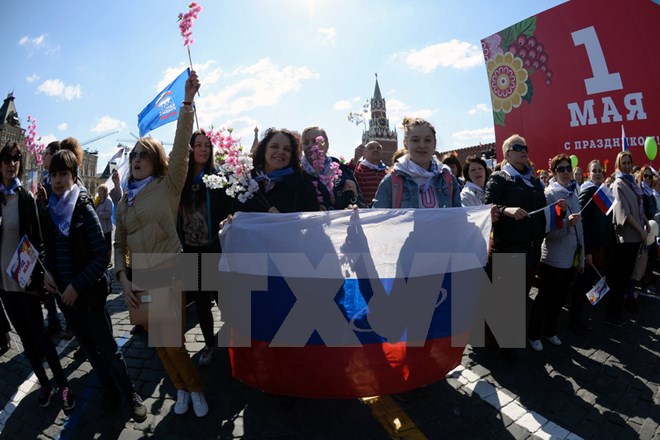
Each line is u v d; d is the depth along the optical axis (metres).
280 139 2.56
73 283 2.29
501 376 3.07
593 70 5.69
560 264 3.39
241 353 2.48
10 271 2.46
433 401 2.73
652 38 5.20
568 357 3.39
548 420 2.52
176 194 2.52
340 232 2.39
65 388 2.67
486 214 2.61
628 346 3.61
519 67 6.47
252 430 2.44
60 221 2.35
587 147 5.85
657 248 5.27
